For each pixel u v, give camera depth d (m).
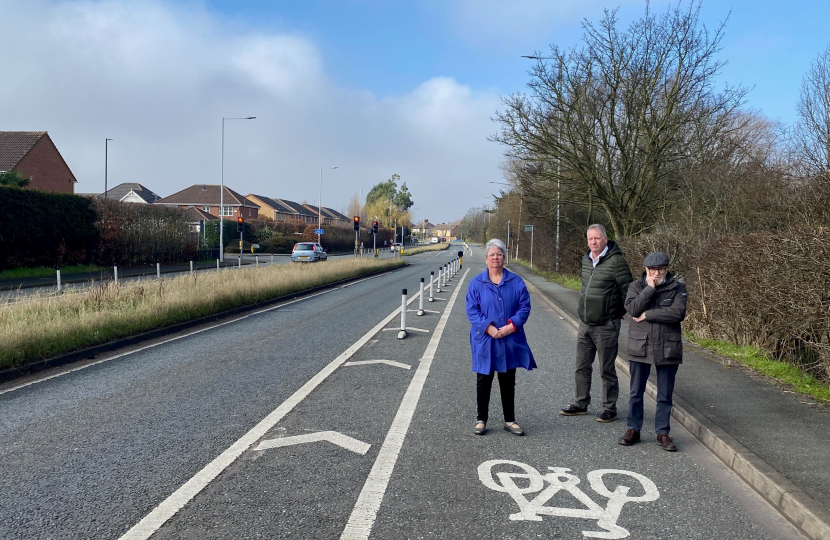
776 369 7.06
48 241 25.05
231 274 19.12
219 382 6.98
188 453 4.57
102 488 3.90
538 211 25.30
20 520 3.43
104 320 10.02
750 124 24.16
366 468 4.29
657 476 4.24
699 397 5.94
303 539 3.23
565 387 6.97
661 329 4.80
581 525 3.46
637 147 20.14
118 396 6.33
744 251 7.96
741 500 3.84
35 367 7.57
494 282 5.12
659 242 12.30
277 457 4.50
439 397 6.36
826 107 12.08
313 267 26.62
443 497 3.81
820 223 8.42
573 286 21.97
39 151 45.41
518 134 21.08
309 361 8.25
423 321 12.59
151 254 33.16
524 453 4.68
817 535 3.26
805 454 4.32
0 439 4.90
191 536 3.25
